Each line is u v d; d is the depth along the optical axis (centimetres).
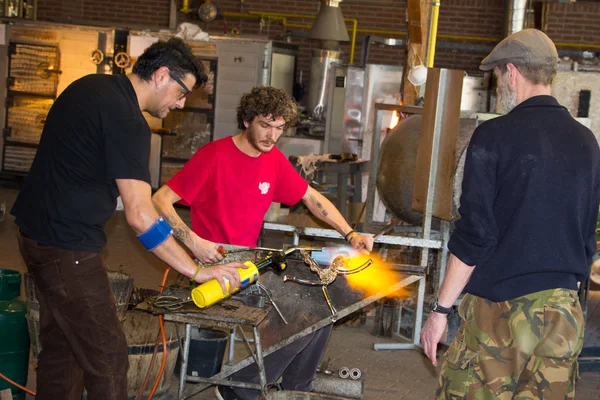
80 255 258
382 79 816
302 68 1285
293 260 341
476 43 1262
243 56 916
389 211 534
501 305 233
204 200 346
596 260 485
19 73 949
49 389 285
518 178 230
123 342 270
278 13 1287
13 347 333
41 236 257
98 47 931
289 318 336
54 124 257
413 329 480
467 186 236
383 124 806
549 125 234
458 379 241
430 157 465
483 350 235
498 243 235
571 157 232
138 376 332
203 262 317
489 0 1252
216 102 926
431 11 639
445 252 473
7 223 773
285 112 327
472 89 897
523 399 235
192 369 373
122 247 707
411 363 448
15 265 609
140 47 930
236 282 281
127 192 254
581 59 1188
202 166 339
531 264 230
